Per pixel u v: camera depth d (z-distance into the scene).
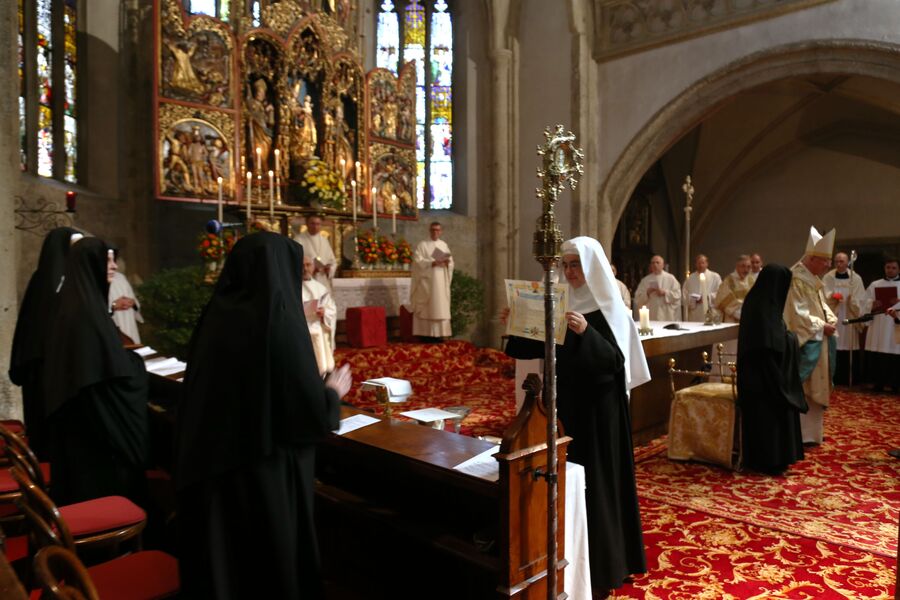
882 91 11.82
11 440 2.87
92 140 9.99
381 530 3.28
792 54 9.40
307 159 10.58
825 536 4.07
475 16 13.45
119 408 3.20
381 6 13.59
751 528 4.21
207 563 2.18
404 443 2.98
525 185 12.90
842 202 14.74
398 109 11.94
